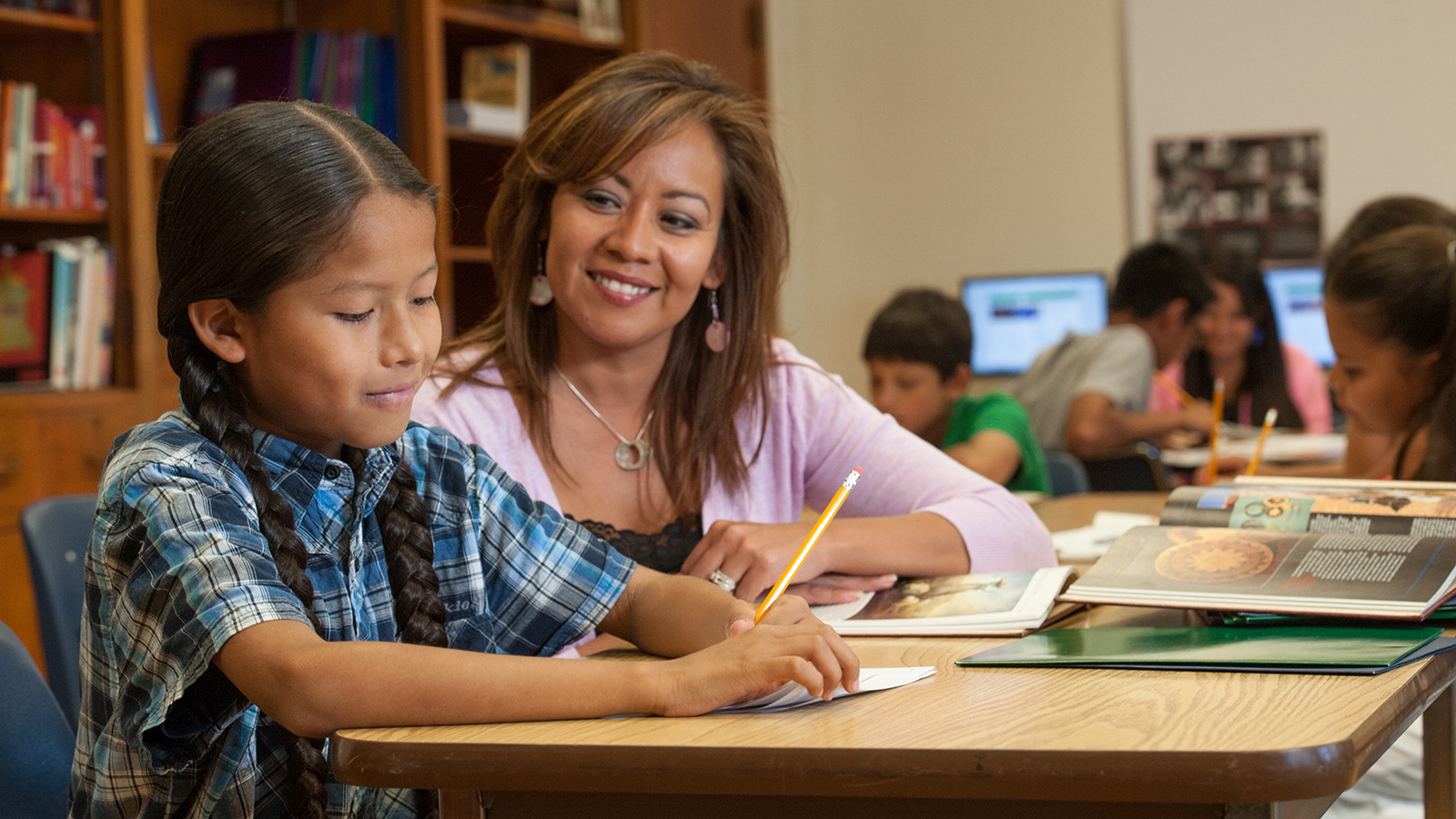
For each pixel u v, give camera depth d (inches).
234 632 32.4
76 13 119.3
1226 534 45.1
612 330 55.7
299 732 32.0
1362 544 42.2
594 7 168.6
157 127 126.6
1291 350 178.2
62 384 118.0
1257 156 217.3
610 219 55.6
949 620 44.1
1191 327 160.1
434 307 37.5
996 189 226.8
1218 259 172.6
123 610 34.1
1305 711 29.6
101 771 35.7
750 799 30.0
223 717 34.9
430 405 57.4
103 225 121.9
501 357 59.8
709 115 56.5
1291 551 42.7
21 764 44.2
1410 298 71.3
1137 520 83.0
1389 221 95.0
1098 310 214.8
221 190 34.9
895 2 230.1
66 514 61.0
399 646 32.6
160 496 34.6
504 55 153.8
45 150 117.1
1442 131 210.1
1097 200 222.4
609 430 59.1
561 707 31.9
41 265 117.5
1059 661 36.0
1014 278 219.3
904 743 28.2
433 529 42.9
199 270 35.3
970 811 28.5
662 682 32.1
